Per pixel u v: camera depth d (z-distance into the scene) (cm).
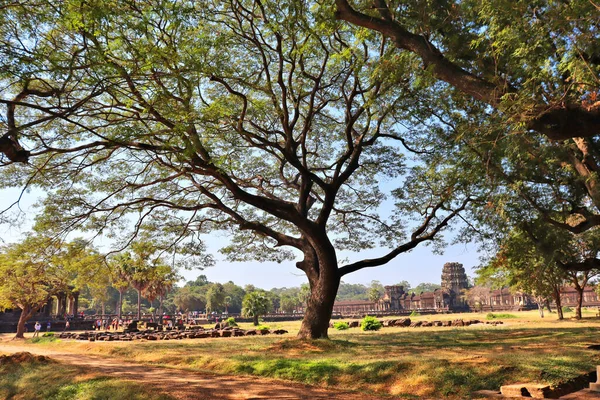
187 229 1966
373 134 1959
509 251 1841
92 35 984
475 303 9750
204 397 877
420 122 1812
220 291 10288
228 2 1493
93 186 1655
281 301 12188
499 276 3741
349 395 916
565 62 794
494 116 1044
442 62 994
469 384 909
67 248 1720
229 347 1767
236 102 1709
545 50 834
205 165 1438
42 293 3616
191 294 11206
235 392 934
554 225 1484
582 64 769
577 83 777
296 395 909
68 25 948
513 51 892
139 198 1753
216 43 1258
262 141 1614
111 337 2848
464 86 970
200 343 2103
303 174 1802
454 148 1619
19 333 3672
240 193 1625
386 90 1597
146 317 6162
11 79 1008
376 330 3114
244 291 12694
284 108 1666
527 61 862
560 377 902
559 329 2259
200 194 2059
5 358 1462
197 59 1186
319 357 1330
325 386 1025
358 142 1894
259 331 3152
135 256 1945
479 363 1025
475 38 1009
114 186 1695
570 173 1423
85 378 1098
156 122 1321
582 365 1004
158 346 1959
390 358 1196
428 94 1609
